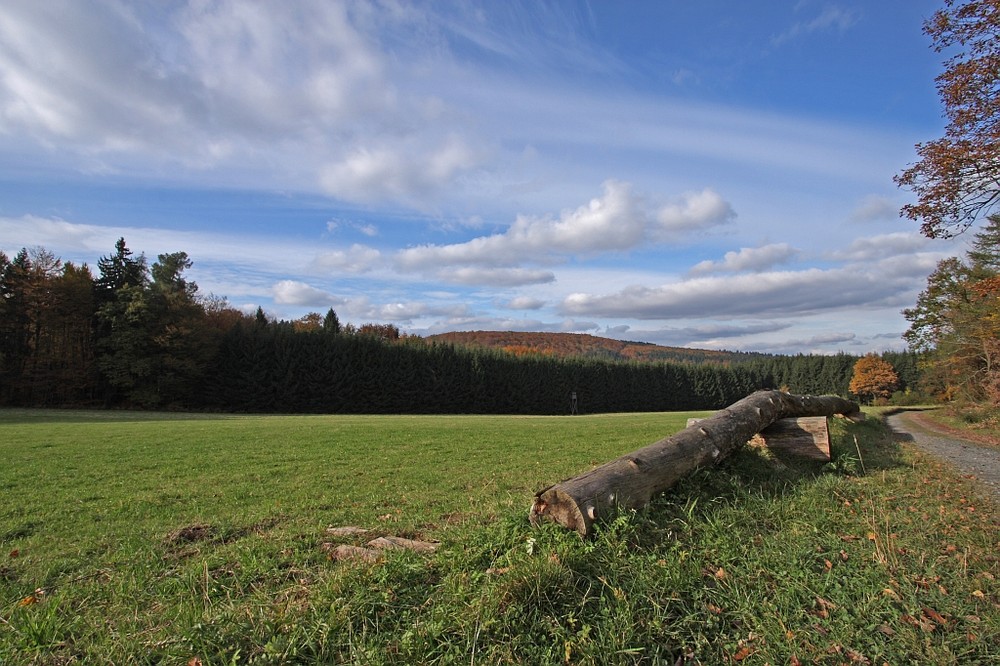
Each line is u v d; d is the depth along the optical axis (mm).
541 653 2719
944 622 3102
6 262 40781
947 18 10203
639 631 2918
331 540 4875
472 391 60906
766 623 3057
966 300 27641
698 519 4566
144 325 44125
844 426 14281
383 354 55562
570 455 11359
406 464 10320
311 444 13852
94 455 11773
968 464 10109
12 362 40250
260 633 2842
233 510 6664
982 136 10531
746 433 7105
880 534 4465
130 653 2842
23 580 4258
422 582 3377
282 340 50312
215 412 46062
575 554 3496
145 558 4652
